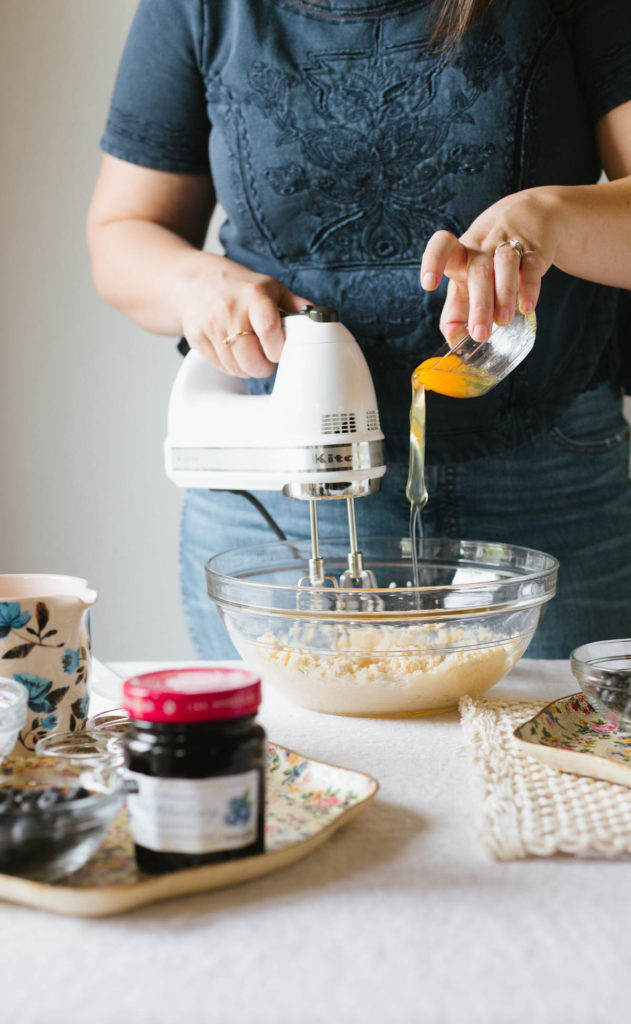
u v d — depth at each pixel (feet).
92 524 6.95
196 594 4.62
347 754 2.61
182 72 4.18
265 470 3.09
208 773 1.81
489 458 4.14
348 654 2.86
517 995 1.50
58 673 2.49
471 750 2.49
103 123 6.55
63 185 6.61
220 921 1.73
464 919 1.73
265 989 1.52
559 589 4.31
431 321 3.93
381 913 1.75
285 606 2.93
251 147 3.98
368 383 3.03
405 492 4.15
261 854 1.87
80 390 6.81
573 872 1.91
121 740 2.38
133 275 4.15
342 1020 1.44
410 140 3.83
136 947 1.65
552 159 3.91
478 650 2.89
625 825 2.02
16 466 6.89
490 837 1.98
